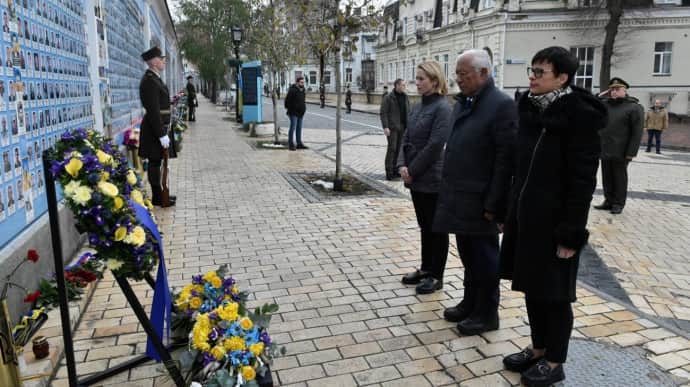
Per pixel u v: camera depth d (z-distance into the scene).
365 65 56.62
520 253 3.05
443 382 3.22
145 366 3.33
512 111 3.53
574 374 3.30
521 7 28.56
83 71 5.71
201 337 2.78
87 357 3.40
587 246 6.24
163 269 2.86
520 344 3.69
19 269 3.56
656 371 3.35
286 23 12.68
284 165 11.45
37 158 4.09
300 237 6.13
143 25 13.52
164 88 7.39
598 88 28.89
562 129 2.82
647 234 6.79
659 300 4.66
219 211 7.28
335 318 4.06
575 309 4.31
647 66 28.61
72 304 3.94
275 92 15.09
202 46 34.97
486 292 3.81
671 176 11.70
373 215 7.18
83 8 5.80
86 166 2.47
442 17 37.75
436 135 4.29
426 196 4.50
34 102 4.06
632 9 27.86
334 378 3.25
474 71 3.64
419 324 3.98
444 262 4.54
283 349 3.12
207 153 13.23
